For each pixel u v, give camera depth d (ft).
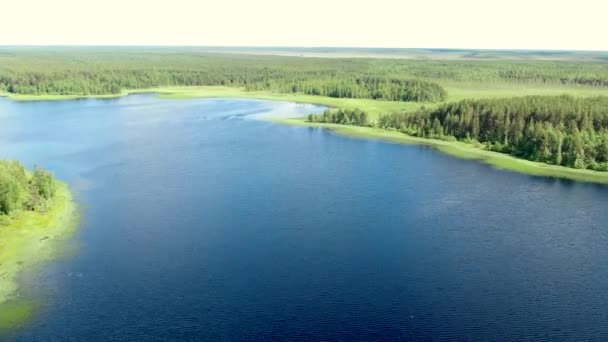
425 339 282.56
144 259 366.02
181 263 361.30
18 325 288.92
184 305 311.27
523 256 379.55
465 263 367.25
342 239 403.54
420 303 316.40
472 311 308.81
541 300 321.11
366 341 280.92
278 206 471.62
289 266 359.25
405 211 465.06
